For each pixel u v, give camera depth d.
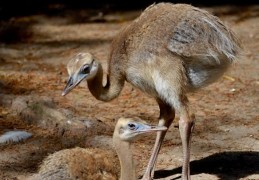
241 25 21.30
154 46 10.92
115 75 11.53
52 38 20.50
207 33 10.95
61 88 15.92
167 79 10.84
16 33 21.08
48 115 13.85
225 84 16.19
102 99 11.69
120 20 22.53
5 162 12.20
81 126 13.50
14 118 14.12
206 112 14.55
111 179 10.64
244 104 15.01
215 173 11.84
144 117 14.28
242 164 12.16
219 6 23.97
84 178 10.39
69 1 25.48
